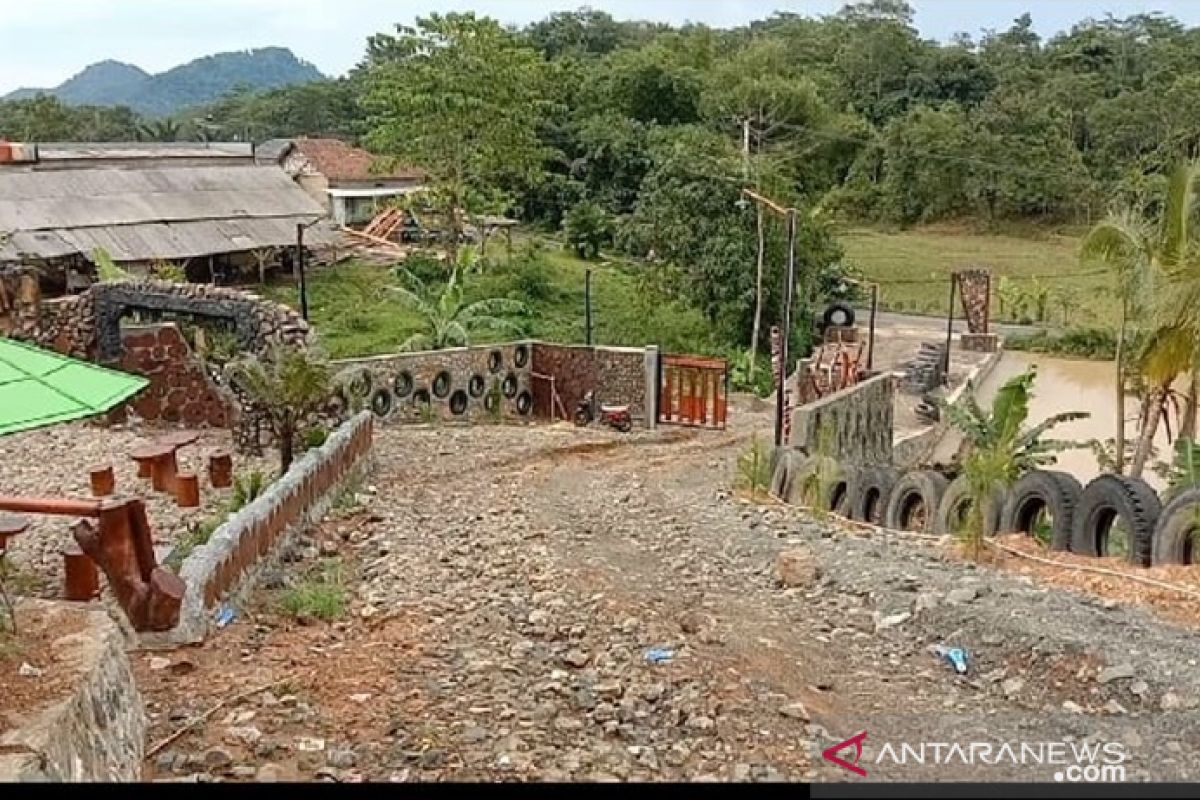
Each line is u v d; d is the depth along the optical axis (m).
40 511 7.70
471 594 9.27
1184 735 6.42
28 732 4.68
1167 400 18.19
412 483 15.56
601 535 11.91
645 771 5.79
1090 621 8.09
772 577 9.88
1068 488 11.48
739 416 25.06
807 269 35.78
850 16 92.81
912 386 30.27
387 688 6.93
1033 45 85.69
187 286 18.66
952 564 10.12
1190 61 65.00
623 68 62.66
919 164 60.50
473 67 43.66
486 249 42.78
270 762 5.81
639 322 34.00
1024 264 50.81
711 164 36.41
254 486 12.85
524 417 24.38
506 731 6.23
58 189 35.09
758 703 6.75
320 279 37.75
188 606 7.84
